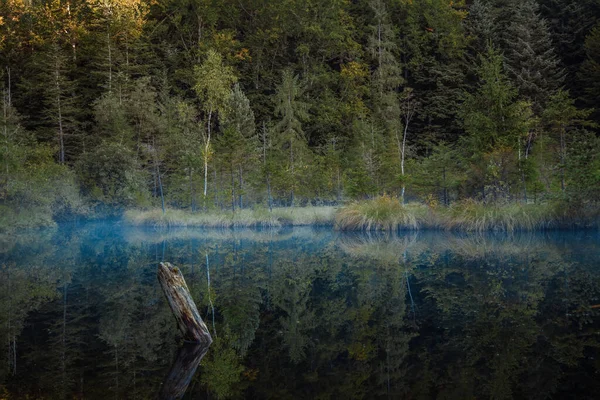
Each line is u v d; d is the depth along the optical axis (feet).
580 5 124.67
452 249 41.50
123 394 12.54
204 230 69.26
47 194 80.18
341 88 136.36
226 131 78.69
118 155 90.07
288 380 13.53
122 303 23.88
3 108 98.02
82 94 121.70
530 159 59.41
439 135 125.29
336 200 88.17
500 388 12.45
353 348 16.26
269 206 77.97
